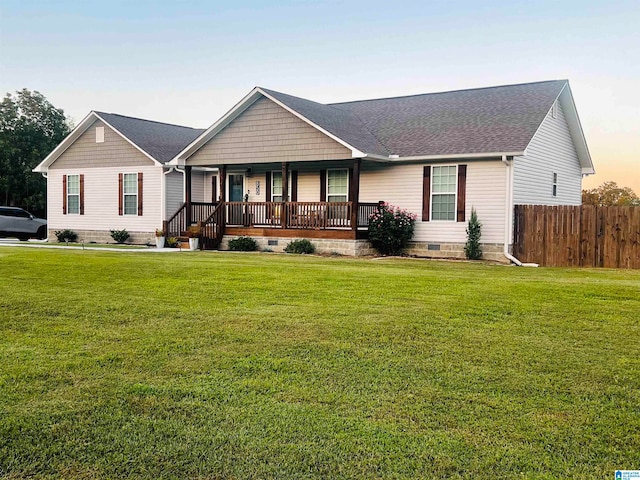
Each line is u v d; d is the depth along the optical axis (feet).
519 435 11.32
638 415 12.32
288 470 9.97
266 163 60.34
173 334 18.88
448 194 52.54
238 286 28.84
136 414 12.26
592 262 46.85
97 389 13.75
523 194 51.90
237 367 15.44
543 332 19.33
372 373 14.98
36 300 24.45
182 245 62.59
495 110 57.52
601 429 11.62
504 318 21.42
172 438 11.15
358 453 10.57
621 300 25.39
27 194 111.96
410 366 15.56
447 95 65.87
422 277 32.99
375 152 52.42
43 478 9.68
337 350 17.03
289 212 57.11
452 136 54.13
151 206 70.38
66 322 20.65
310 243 54.90
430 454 10.53
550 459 10.39
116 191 73.46
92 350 17.04
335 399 13.16
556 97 56.85
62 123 121.08
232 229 60.95
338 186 59.88
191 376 14.71
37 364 15.65
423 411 12.47
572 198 66.49
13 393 13.46
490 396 13.38
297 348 17.24
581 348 17.38
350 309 22.90
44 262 39.63
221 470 9.97
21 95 115.14
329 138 53.47
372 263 43.52
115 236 72.28
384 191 56.29
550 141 58.54
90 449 10.69
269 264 40.11
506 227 49.34
